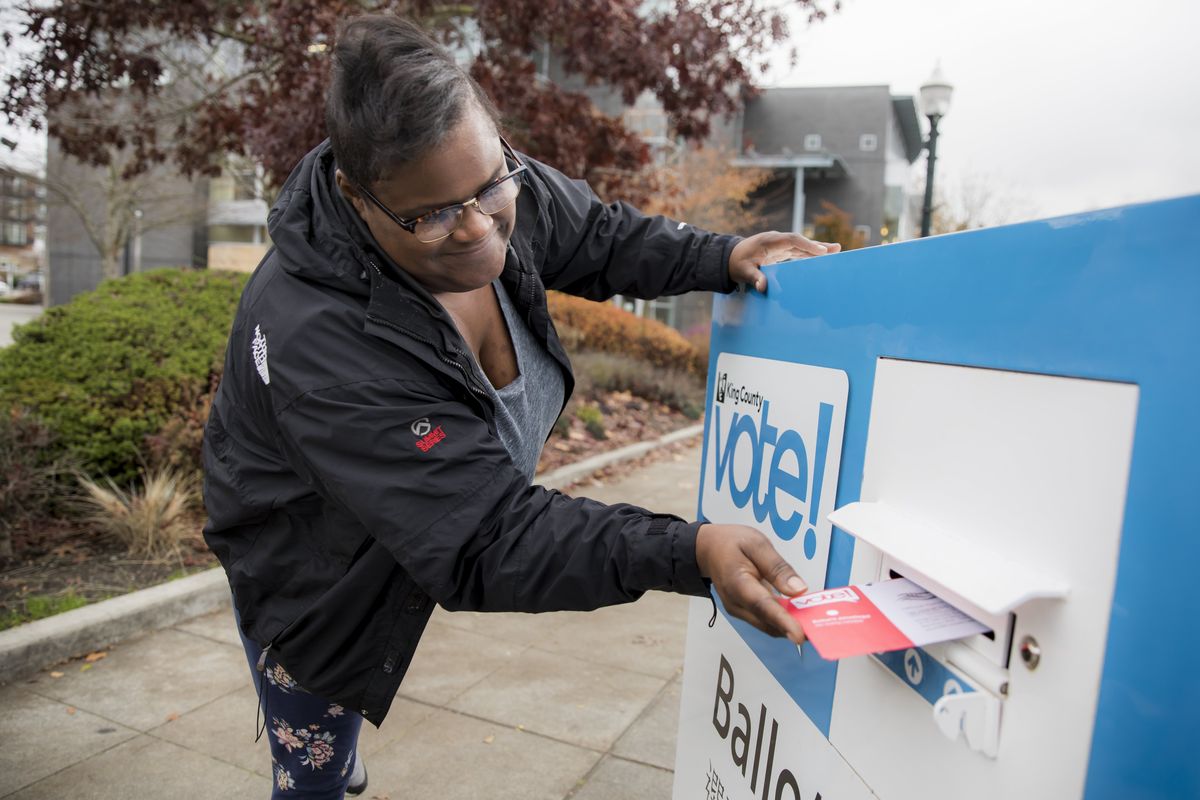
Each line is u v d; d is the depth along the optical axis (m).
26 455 3.95
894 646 0.71
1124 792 0.55
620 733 2.60
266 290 1.17
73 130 6.18
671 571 0.91
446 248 1.04
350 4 5.03
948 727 0.67
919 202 26.94
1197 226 0.50
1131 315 0.55
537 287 1.37
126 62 5.36
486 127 1.00
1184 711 0.51
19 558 3.75
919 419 0.81
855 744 0.91
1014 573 0.65
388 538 1.03
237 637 3.22
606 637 3.44
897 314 0.86
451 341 1.10
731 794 1.30
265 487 1.24
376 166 0.96
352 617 1.22
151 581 3.55
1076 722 0.59
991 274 0.70
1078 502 0.60
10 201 23.36
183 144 6.59
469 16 5.66
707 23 5.38
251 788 2.26
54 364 4.39
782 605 0.80
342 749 1.49
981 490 0.71
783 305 1.18
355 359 1.06
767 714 1.17
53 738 2.49
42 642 2.90
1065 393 0.61
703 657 1.47
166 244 28.69
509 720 2.68
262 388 1.14
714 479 1.46
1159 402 0.53
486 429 1.08
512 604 1.00
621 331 12.27
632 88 5.42
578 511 0.99
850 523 0.87
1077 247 0.60
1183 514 0.51
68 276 28.72
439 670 3.06
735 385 1.37
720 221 19.42
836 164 26.00
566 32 5.30
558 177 1.51
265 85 6.41
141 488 4.48
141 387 4.45
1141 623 0.54
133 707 2.68
